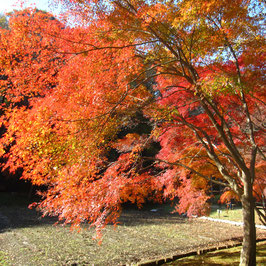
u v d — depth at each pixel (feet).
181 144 20.84
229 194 23.66
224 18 13.61
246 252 15.07
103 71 13.73
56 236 30.32
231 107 18.25
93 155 13.56
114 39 13.50
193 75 14.55
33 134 11.89
